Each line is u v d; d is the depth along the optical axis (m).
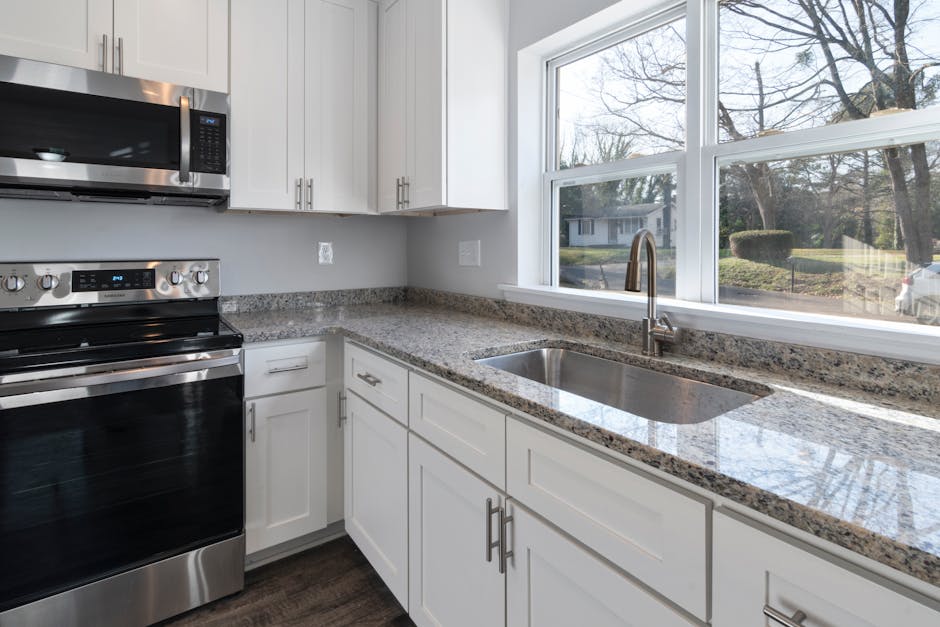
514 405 0.99
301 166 2.02
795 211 1.25
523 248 1.95
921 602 0.49
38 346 1.42
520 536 1.02
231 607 1.62
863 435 0.78
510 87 1.93
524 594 1.02
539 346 1.57
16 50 1.50
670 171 1.54
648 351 1.37
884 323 1.08
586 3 1.61
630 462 0.79
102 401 1.40
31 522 1.32
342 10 2.11
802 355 1.13
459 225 2.25
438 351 1.39
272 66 1.95
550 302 1.79
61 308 1.71
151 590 1.51
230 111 1.85
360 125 2.18
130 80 1.62
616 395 1.40
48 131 1.50
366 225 2.56
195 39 1.79
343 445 1.94
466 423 1.18
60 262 1.69
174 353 1.51
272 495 1.79
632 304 1.50
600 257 1.78
